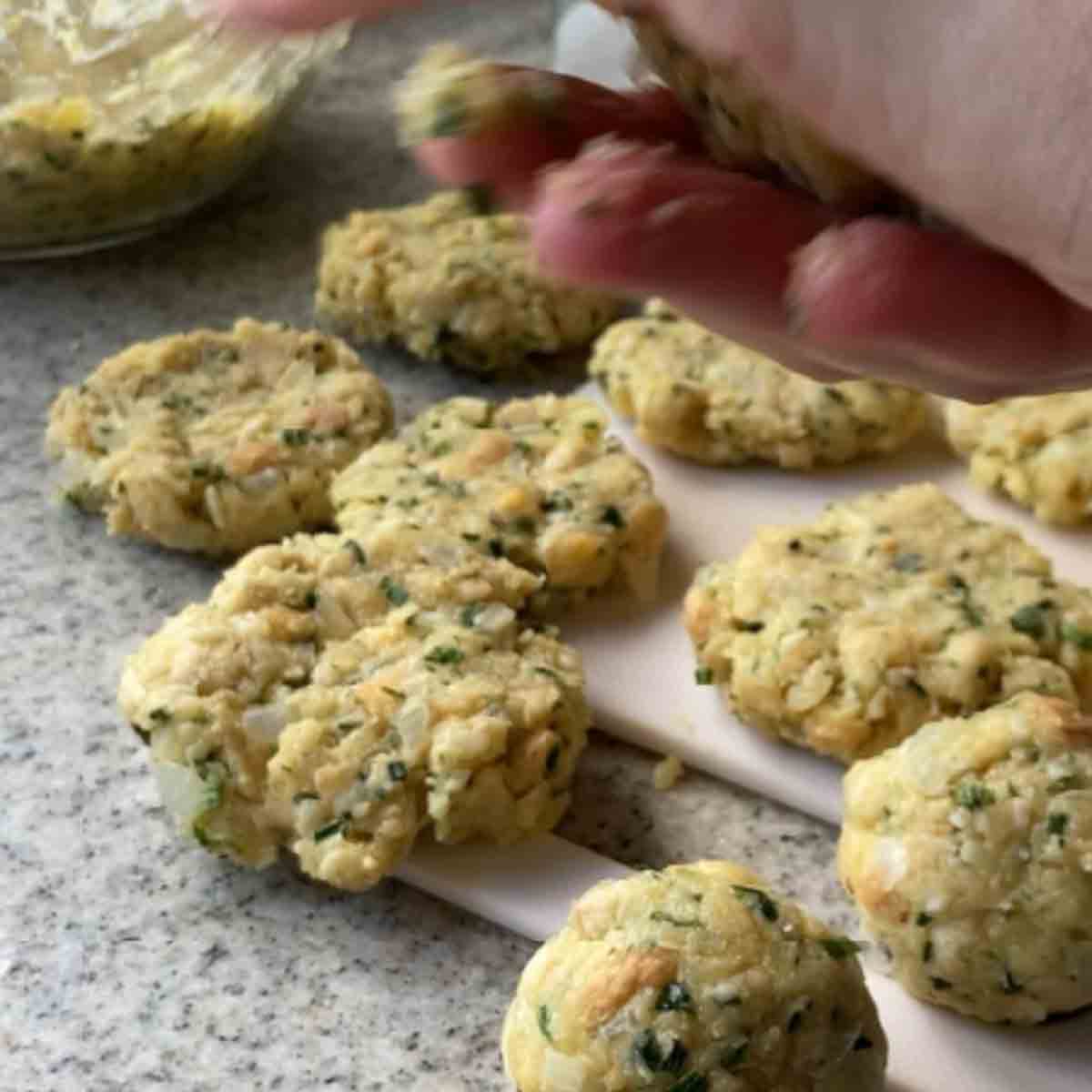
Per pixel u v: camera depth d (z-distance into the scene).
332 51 0.55
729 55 0.31
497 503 0.44
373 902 0.40
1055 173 0.30
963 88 0.30
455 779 0.39
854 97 0.30
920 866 0.37
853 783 0.39
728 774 0.42
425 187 0.57
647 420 0.47
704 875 0.37
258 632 0.41
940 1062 0.38
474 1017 0.38
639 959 0.36
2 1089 0.37
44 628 0.45
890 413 0.47
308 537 0.44
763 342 0.34
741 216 0.32
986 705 0.40
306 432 0.46
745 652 0.41
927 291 0.32
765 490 0.47
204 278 0.53
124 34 0.51
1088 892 0.37
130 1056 0.38
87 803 0.41
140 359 0.48
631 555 0.44
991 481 0.47
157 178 0.53
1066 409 0.47
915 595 0.42
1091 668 0.41
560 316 0.50
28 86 0.51
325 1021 0.38
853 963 0.36
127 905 0.40
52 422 0.47
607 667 0.43
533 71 0.34
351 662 0.41
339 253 0.51
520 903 0.39
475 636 0.41
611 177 0.32
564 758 0.40
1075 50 0.29
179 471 0.45
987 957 0.37
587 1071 0.35
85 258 0.54
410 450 0.46
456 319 0.50
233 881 0.40
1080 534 0.46
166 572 0.46
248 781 0.40
